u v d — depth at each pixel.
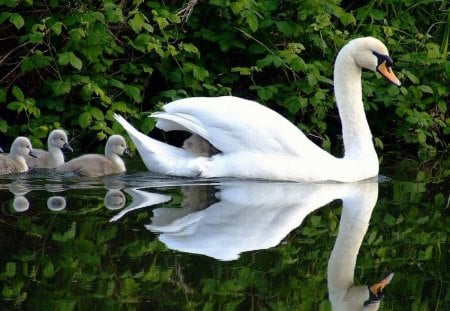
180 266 7.90
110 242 8.45
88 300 7.04
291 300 7.26
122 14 13.51
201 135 11.12
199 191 10.55
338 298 7.38
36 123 13.12
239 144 11.16
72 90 13.62
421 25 15.84
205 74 13.52
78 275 7.58
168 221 9.21
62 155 12.28
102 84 13.27
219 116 11.16
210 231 8.93
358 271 8.10
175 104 11.34
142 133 12.27
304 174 11.18
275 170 11.09
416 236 9.21
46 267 7.75
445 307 7.27
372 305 7.28
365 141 11.81
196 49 13.50
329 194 10.78
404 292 7.62
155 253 8.20
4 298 7.04
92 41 12.98
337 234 9.12
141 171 11.73
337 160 11.52
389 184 11.59
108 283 7.43
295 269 8.01
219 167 11.15
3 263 7.82
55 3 13.33
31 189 10.53
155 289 7.33
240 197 10.32
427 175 12.35
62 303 6.96
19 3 13.57
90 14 12.94
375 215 9.93
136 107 13.74
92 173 11.39
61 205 9.75
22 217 9.20
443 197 10.87
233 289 7.42
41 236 8.57
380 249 8.77
